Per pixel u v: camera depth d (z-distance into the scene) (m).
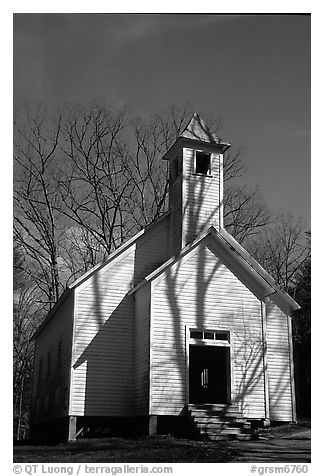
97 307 20.03
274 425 19.47
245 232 34.34
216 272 19.16
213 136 22.06
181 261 18.86
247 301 19.23
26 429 38.84
